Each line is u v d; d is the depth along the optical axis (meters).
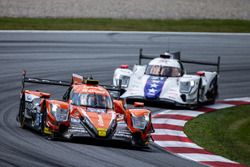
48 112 52.00
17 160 43.66
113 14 150.50
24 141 50.34
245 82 97.06
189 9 167.75
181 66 78.56
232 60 113.12
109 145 52.66
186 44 123.50
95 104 54.19
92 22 137.88
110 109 54.56
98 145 51.88
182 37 130.50
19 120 58.72
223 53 118.62
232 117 74.06
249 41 133.25
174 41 125.31
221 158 53.28
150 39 124.75
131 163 46.25
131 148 52.75
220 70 104.12
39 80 58.94
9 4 149.88
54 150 47.88
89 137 50.59
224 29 146.38
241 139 62.81
